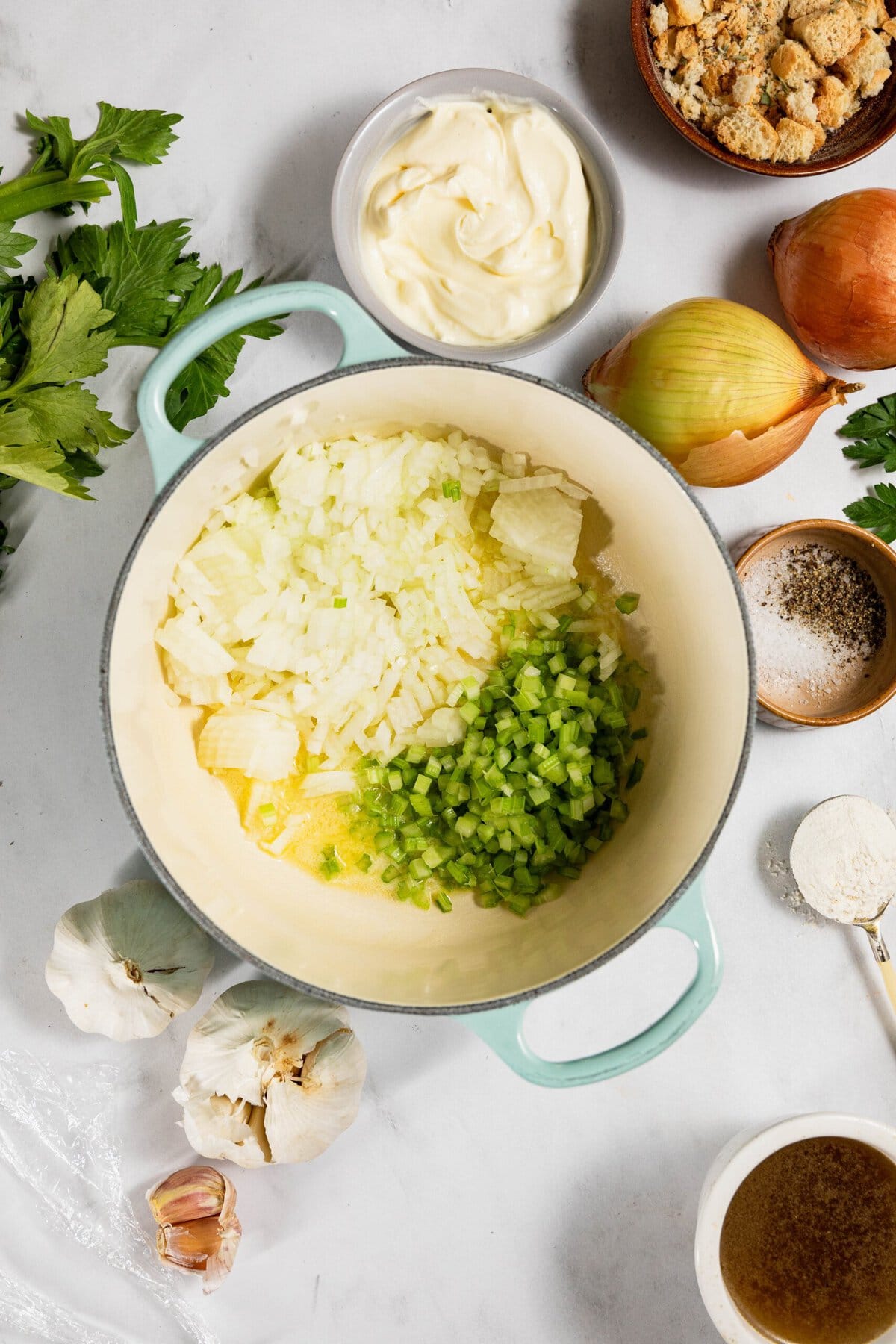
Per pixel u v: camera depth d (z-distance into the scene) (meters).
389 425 0.69
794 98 0.72
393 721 0.71
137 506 0.74
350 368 0.63
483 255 0.71
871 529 0.75
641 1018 0.75
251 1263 0.74
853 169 0.76
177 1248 0.72
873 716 0.76
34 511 0.74
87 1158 0.74
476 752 0.71
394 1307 0.74
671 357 0.69
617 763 0.72
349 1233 0.74
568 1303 0.74
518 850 0.71
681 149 0.76
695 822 0.66
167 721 0.68
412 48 0.75
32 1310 0.73
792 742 0.76
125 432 0.69
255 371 0.74
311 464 0.69
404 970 0.68
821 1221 0.73
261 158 0.74
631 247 0.75
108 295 0.71
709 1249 0.69
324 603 0.70
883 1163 0.72
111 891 0.71
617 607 0.72
